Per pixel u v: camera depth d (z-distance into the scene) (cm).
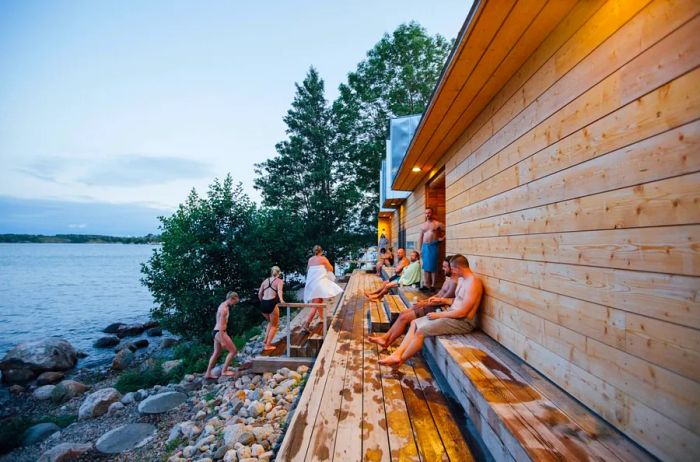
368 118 2348
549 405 202
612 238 176
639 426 157
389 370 363
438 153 559
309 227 1995
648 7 155
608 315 179
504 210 313
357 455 220
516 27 231
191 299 969
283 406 396
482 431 219
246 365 585
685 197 135
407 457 218
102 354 998
